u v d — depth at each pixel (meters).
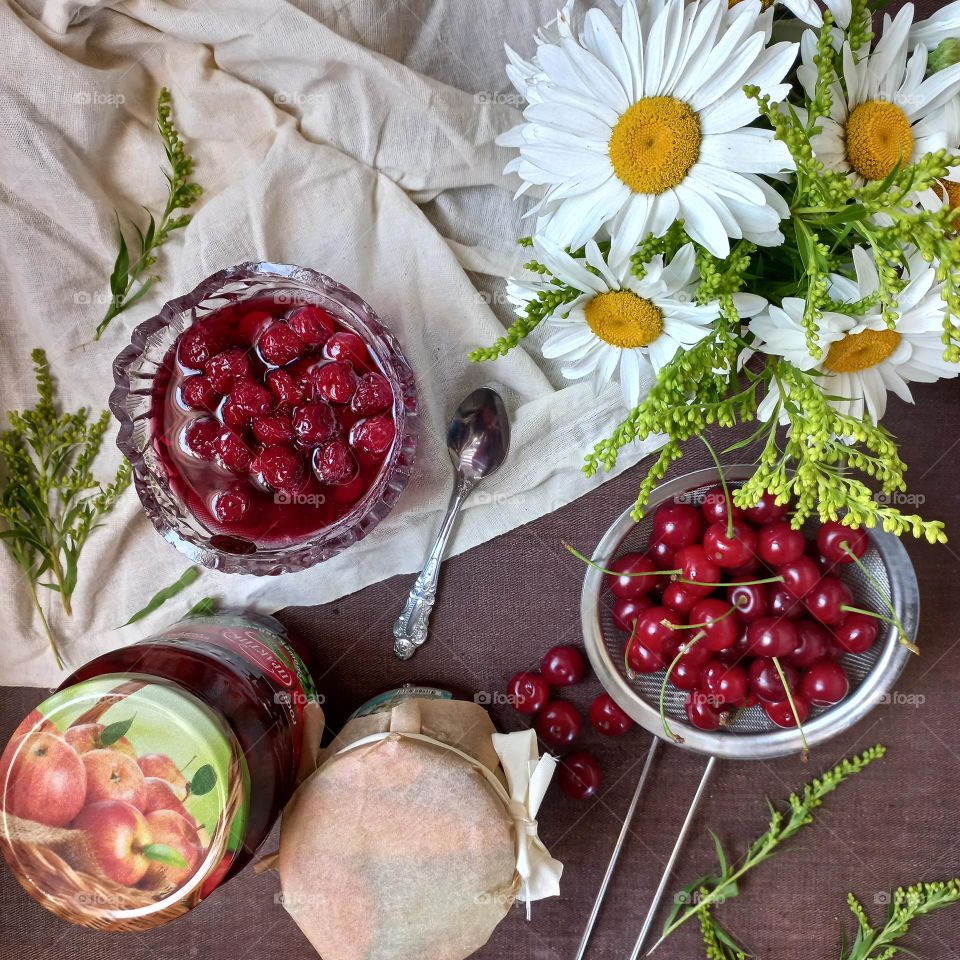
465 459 0.97
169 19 0.91
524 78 0.63
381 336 0.86
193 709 0.72
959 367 0.58
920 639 1.01
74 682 0.77
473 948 0.84
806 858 1.02
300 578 1.01
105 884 0.73
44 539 1.00
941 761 1.01
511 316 1.03
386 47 0.97
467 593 1.04
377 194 0.97
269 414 0.81
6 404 1.02
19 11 0.90
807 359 0.57
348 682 1.04
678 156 0.55
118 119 0.96
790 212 0.56
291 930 1.04
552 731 0.98
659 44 0.53
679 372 0.55
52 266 0.97
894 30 0.53
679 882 1.03
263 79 0.96
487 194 1.01
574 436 0.98
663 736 0.89
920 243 0.47
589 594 0.89
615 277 0.57
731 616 0.84
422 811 0.82
